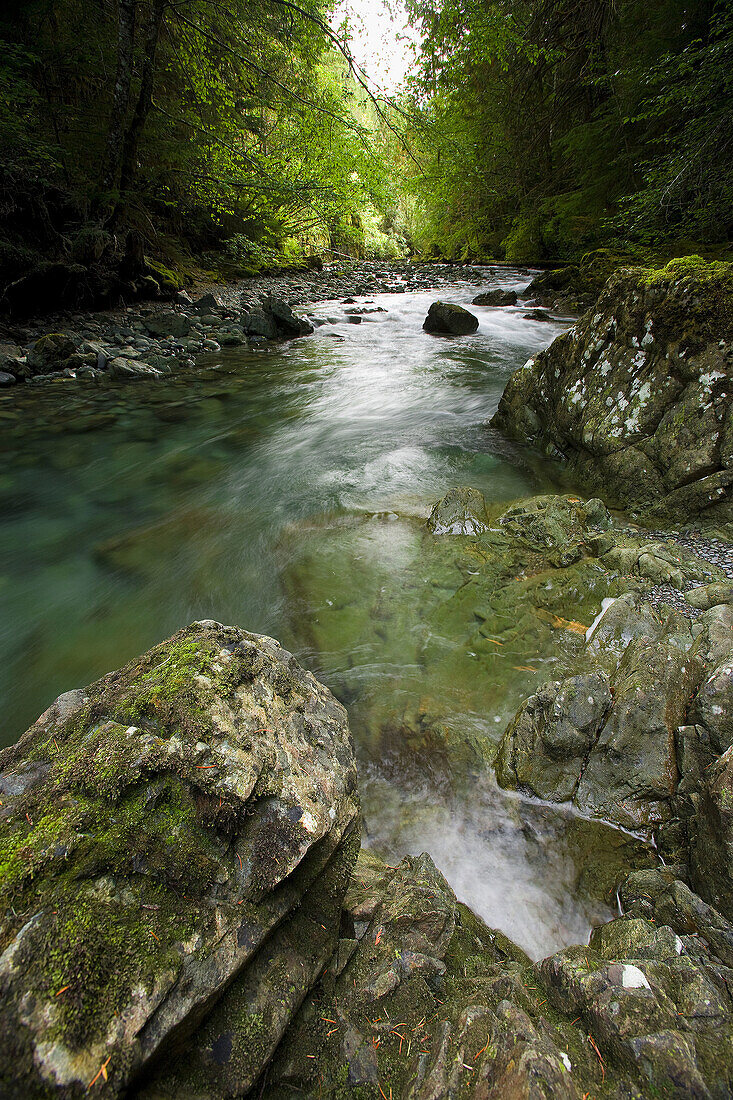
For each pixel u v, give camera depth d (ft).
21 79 33.32
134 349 33.24
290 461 19.01
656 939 5.07
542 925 6.13
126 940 3.59
